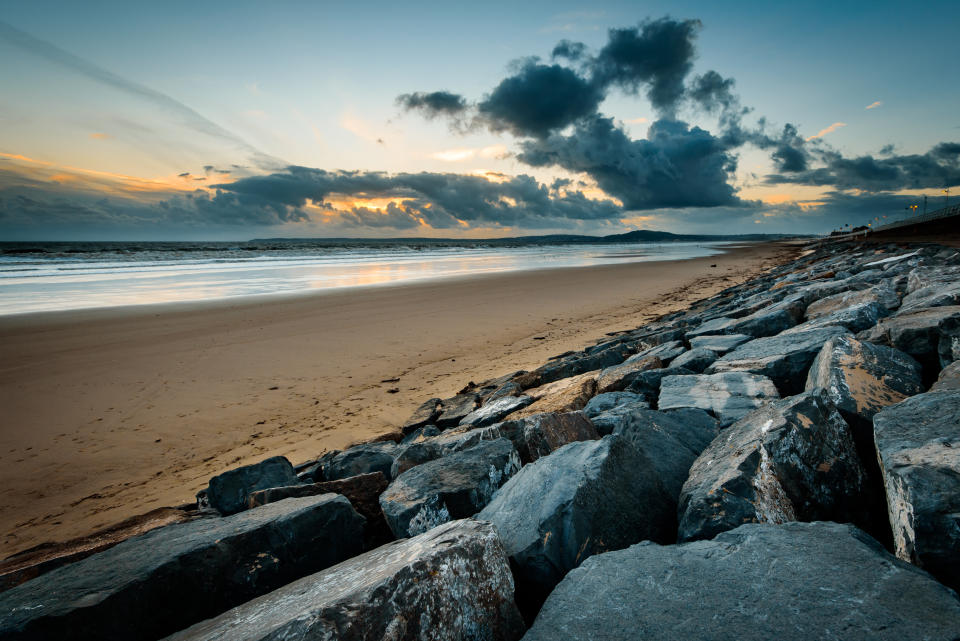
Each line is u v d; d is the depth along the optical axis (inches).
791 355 193.0
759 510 86.3
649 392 218.8
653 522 100.4
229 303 691.4
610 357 313.9
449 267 1457.9
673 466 119.8
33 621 79.3
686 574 69.7
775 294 445.1
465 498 122.9
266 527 105.7
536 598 86.4
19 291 823.7
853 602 58.3
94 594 85.7
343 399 320.5
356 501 141.4
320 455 239.0
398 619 61.9
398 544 89.0
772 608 60.0
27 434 271.9
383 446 218.7
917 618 54.3
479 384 329.1
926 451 83.4
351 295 778.8
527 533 91.2
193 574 94.3
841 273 524.7
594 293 807.1
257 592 99.7
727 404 165.8
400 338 480.4
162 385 348.8
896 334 168.9
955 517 66.5
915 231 1829.5
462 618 68.4
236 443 258.7
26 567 110.2
